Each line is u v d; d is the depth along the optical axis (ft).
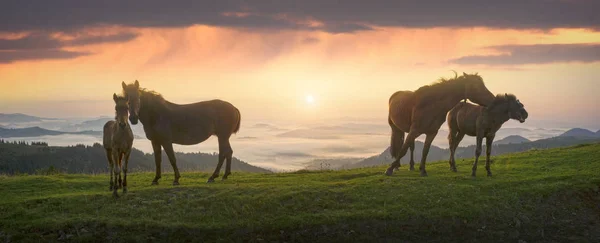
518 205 45.88
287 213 44.29
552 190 48.26
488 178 53.83
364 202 46.37
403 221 42.98
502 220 43.68
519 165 62.64
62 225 40.86
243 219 43.11
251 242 40.34
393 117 60.64
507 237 41.47
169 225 41.37
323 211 44.73
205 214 43.73
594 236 41.73
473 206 45.06
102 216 42.75
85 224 41.29
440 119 56.34
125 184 47.93
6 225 41.22
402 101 59.16
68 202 45.68
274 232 41.57
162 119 53.42
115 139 45.29
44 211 43.96
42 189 53.01
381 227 42.16
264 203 45.55
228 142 58.39
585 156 64.54
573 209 45.83
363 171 65.16
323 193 48.01
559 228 42.98
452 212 43.96
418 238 41.16
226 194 47.52
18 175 67.05
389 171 58.03
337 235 41.14
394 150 63.36
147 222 41.68
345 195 47.88
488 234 41.75
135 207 44.83
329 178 58.75
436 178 53.52
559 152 70.28
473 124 56.13
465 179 52.95
